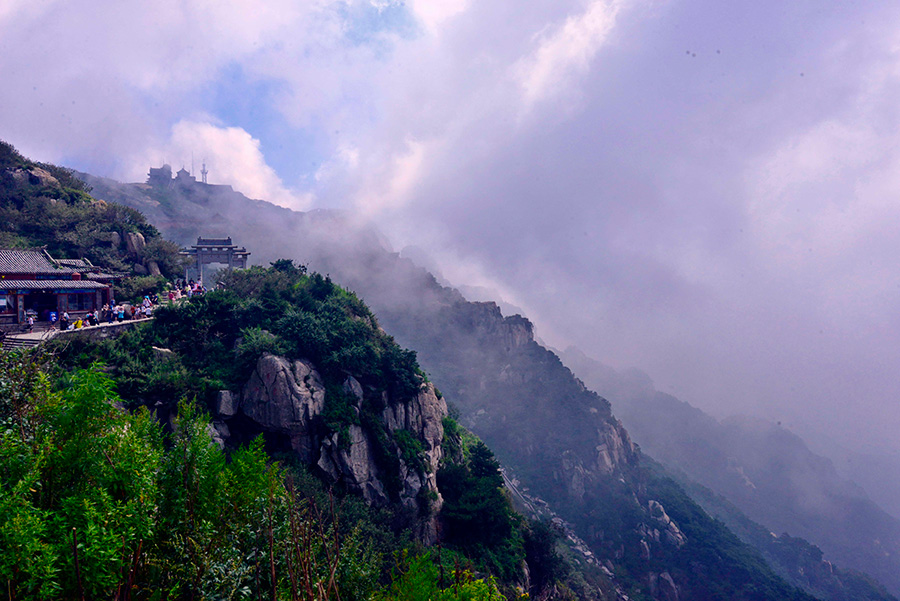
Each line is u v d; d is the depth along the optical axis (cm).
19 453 1046
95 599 974
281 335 4712
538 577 5984
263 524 1231
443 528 5200
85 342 3709
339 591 1360
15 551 859
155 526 1107
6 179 7019
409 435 5241
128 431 1206
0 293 4022
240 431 4238
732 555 13025
